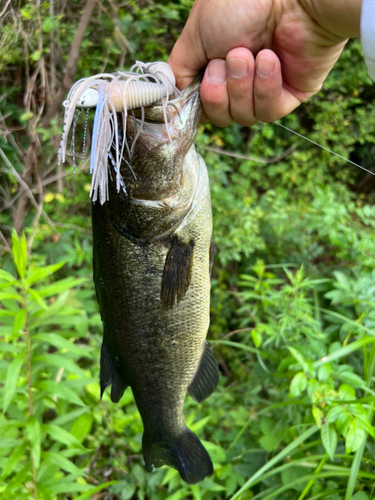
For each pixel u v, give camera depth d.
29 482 0.39
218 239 0.80
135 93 0.24
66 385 0.42
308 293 0.73
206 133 0.98
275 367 0.60
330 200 0.80
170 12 0.75
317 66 0.31
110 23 0.75
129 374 0.35
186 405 0.59
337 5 0.27
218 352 0.79
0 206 0.82
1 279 0.46
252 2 0.29
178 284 0.32
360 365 0.55
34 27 0.68
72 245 0.77
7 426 0.36
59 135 0.73
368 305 0.55
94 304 0.62
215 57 0.30
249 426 0.58
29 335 0.39
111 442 0.54
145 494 0.53
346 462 0.47
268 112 0.30
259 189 1.11
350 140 1.03
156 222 0.30
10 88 0.80
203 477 0.39
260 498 0.50
